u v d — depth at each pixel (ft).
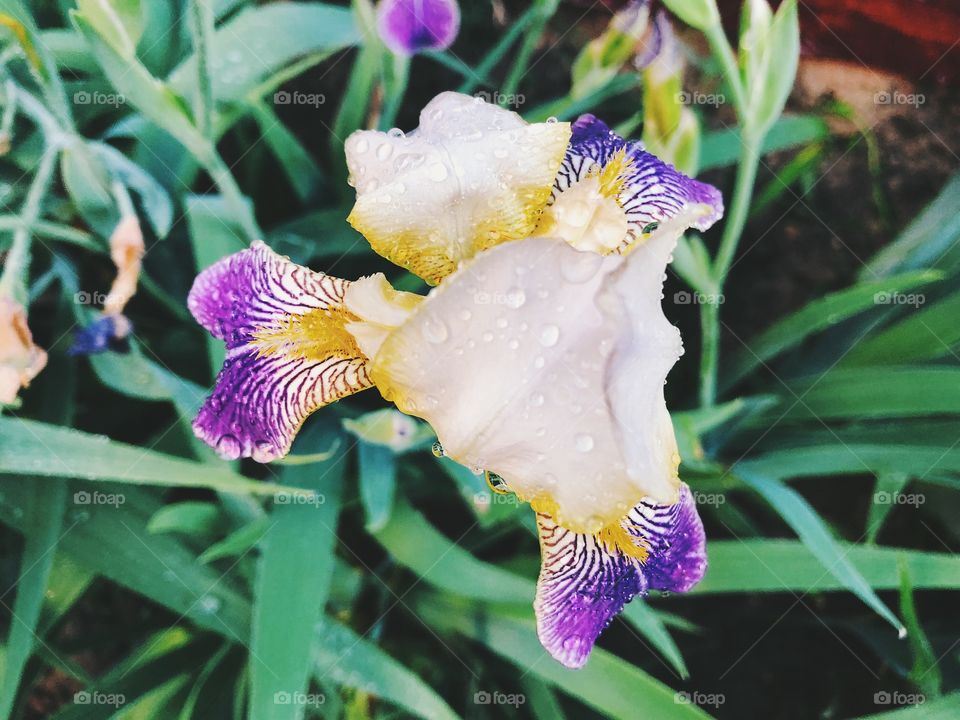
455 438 0.55
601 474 0.54
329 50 0.89
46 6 0.87
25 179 0.84
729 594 1.00
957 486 0.86
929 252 0.91
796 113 1.09
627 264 0.53
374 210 0.60
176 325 0.93
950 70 1.09
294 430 0.66
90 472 0.68
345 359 0.66
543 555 0.65
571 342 0.52
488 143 0.60
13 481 0.76
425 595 0.87
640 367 0.54
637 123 0.99
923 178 1.09
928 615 0.99
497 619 0.82
